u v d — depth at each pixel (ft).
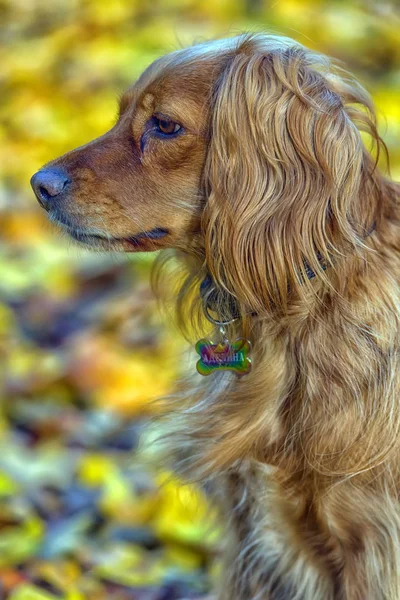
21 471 12.28
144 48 21.24
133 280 17.26
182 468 9.42
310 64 8.48
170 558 11.23
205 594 10.94
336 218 7.97
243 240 8.15
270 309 8.27
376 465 8.26
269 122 8.04
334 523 8.63
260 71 8.13
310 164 7.99
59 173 8.75
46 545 11.06
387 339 8.23
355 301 8.20
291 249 8.05
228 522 10.07
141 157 8.63
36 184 8.84
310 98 8.04
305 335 8.29
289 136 8.03
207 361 8.86
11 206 18.58
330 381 8.22
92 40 22.77
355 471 8.24
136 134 8.67
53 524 11.58
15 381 14.25
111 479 12.07
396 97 18.71
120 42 22.12
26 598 10.10
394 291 8.29
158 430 9.89
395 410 8.25
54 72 21.88
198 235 8.78
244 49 8.37
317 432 8.26
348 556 8.82
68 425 13.47
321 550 9.00
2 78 21.81
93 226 8.71
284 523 9.03
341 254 8.10
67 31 23.07
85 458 12.79
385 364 8.24
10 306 16.70
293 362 8.46
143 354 15.08
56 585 10.48
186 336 9.77
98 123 19.65
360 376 8.18
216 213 8.24
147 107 8.58
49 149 19.71
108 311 16.11
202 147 8.41
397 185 8.86
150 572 10.87
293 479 8.64
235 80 8.13
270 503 9.00
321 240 8.01
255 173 8.09
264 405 8.57
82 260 17.62
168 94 8.41
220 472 9.07
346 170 8.00
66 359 14.67
